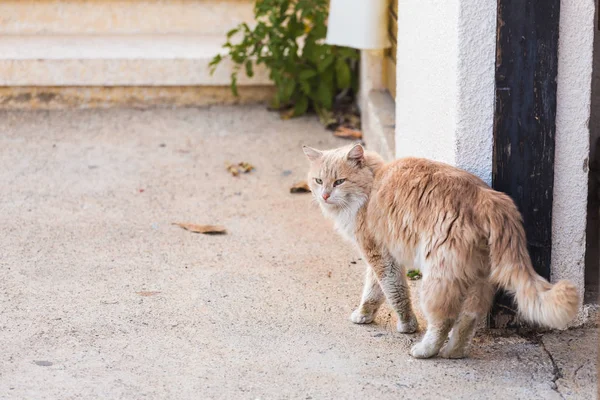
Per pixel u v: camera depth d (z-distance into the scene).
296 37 7.49
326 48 7.32
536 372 3.78
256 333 4.16
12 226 5.46
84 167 6.48
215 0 8.21
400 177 3.87
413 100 4.87
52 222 5.54
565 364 3.85
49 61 7.51
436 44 4.27
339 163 4.05
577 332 4.13
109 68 7.58
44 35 8.22
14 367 3.81
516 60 3.81
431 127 4.45
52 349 3.98
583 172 4.00
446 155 4.14
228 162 6.62
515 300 3.83
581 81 3.88
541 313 3.52
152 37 8.23
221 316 4.33
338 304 4.49
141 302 4.48
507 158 3.91
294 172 6.47
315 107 7.60
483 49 3.84
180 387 3.65
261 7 7.39
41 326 4.20
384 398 3.55
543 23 3.77
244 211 5.80
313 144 7.01
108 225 5.52
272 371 3.78
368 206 4.00
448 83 4.05
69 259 5.00
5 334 4.11
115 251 5.14
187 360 3.88
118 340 4.07
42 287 4.64
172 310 4.39
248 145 6.99
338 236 5.39
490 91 3.88
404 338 4.12
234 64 7.62
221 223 5.60
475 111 3.91
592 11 3.80
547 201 3.96
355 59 7.47
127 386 3.65
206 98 7.86
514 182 3.94
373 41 6.73
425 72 4.54
